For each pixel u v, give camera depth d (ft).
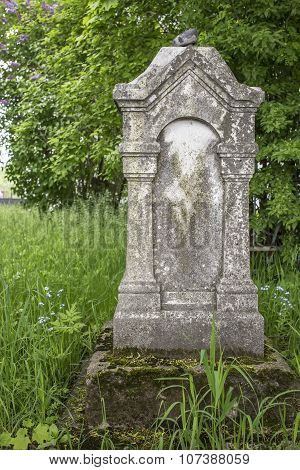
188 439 8.94
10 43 34.04
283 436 9.29
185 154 10.93
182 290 11.08
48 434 9.09
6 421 9.79
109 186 33.53
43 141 31.58
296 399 9.76
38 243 22.50
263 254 20.18
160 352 10.83
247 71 19.13
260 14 18.79
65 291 15.42
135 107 10.62
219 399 9.43
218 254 11.10
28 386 10.19
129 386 9.70
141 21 22.24
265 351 11.19
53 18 26.73
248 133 10.73
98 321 14.05
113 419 9.70
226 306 10.85
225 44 18.80
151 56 21.66
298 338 12.97
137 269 10.97
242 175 10.82
